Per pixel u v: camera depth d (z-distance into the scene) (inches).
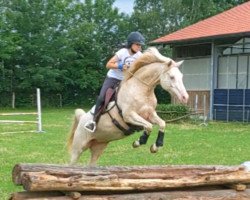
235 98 1155.3
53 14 1918.1
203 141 716.7
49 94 1898.4
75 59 1929.1
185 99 318.0
